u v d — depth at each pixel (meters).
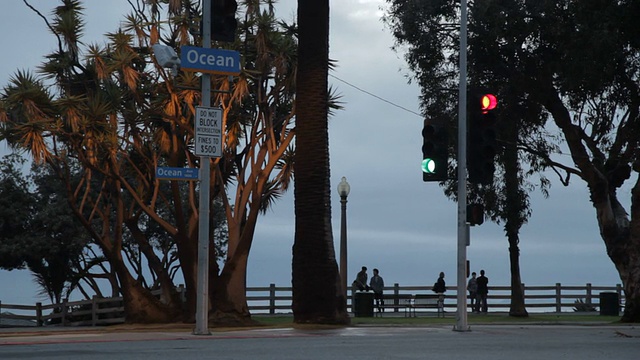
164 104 32.41
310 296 28.66
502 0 36.03
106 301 42.81
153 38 32.72
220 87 32.06
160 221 33.19
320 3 29.33
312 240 28.91
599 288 52.12
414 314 42.94
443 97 40.00
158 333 22.30
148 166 34.97
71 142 32.81
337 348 15.88
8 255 49.00
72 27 33.00
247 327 28.89
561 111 37.47
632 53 35.66
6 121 32.75
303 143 29.27
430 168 23.28
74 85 34.56
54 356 13.83
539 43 36.19
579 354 14.90
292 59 32.75
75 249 49.16
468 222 23.80
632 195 36.31
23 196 50.09
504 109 38.12
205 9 21.17
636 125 36.69
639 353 15.27
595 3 33.81
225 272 32.66
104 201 49.16
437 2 38.31
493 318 39.91
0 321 43.72
